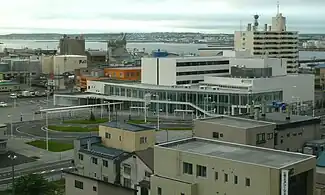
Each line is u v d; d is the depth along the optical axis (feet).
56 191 217.97
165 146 170.30
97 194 189.06
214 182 153.89
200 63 507.71
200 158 157.07
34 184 207.62
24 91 614.75
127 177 213.87
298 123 242.78
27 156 293.64
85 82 607.78
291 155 159.63
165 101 462.60
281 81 466.70
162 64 493.36
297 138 241.96
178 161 162.40
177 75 489.67
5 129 303.48
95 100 498.28
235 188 149.38
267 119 251.80
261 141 217.56
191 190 155.94
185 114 456.04
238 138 213.05
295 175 148.46
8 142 333.83
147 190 198.49
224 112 443.73
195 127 229.25
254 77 470.39
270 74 481.05
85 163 232.94
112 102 481.05
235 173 149.48
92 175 228.84
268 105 373.61
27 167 268.00
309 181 155.63
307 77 492.95
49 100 555.69
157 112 444.14
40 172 256.11
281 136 231.91
